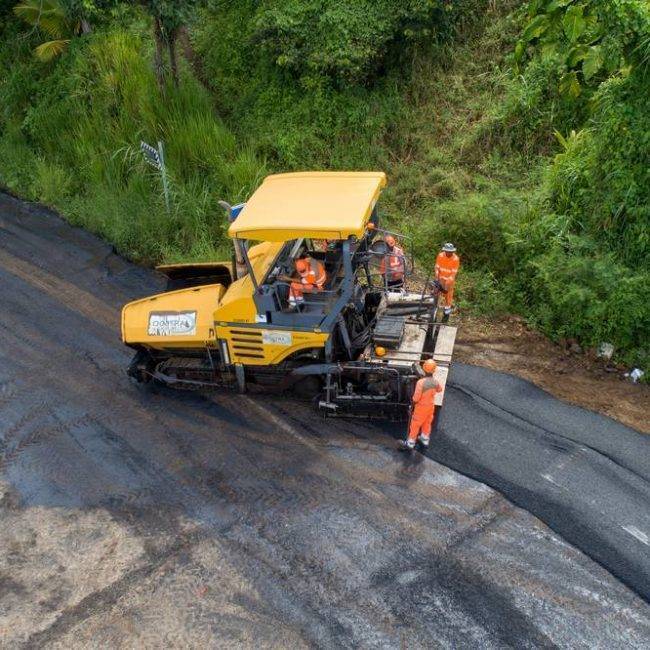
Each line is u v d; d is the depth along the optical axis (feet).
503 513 23.72
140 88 48.24
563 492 24.43
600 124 34.42
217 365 29.45
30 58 57.06
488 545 22.52
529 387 30.22
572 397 29.60
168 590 21.49
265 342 26.89
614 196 32.81
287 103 48.06
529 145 42.22
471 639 19.58
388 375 26.89
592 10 27.55
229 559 22.41
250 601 21.02
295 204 25.64
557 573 21.50
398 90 47.11
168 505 24.64
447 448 26.63
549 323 33.55
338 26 44.42
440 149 44.52
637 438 26.99
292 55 46.09
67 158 50.24
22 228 45.37
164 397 30.32
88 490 25.44
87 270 40.55
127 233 42.39
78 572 22.22
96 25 53.62
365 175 27.99
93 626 20.51
